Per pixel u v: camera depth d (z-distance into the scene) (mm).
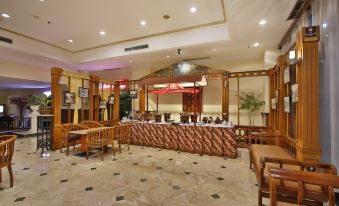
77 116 6594
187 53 7688
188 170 4133
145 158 5035
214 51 7422
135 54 7781
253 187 3307
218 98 9180
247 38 5957
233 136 5145
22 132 9109
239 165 4500
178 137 5898
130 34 7152
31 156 5172
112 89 8852
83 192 3080
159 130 6262
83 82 6875
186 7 5238
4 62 7992
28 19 5941
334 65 2748
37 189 3176
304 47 2877
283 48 6234
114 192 3090
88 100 7078
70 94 6344
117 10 5406
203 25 6328
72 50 8906
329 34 2861
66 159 4895
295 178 1769
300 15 4359
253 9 4160
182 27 6508
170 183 3451
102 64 9547
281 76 4562
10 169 3268
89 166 4355
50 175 3793
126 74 11031
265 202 2783
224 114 7090
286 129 4293
